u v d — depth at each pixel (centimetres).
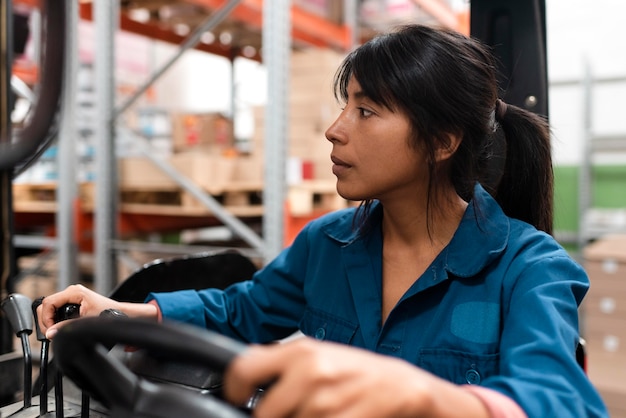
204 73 647
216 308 112
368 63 84
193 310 107
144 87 292
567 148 376
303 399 39
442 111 83
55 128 52
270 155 258
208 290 115
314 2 325
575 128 376
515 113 103
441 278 87
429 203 91
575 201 367
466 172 90
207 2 284
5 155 49
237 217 378
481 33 125
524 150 103
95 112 303
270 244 260
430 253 93
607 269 277
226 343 41
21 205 357
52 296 92
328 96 301
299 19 299
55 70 51
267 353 41
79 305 93
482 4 125
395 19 356
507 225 88
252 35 378
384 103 83
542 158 104
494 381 59
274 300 113
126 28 324
